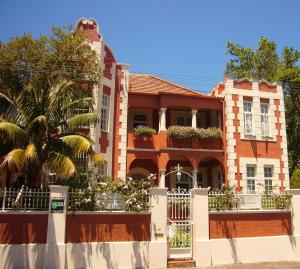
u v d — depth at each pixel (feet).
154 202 43.34
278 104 77.97
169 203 44.80
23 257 38.37
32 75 54.08
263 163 74.02
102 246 40.78
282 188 73.72
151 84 82.53
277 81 82.17
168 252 43.73
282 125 77.10
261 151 74.54
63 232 39.58
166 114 81.61
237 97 75.77
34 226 39.29
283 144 76.18
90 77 57.16
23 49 54.95
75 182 44.73
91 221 41.11
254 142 74.64
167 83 85.10
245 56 105.40
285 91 87.35
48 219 39.58
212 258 44.45
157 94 74.23
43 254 38.83
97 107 62.13
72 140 43.32
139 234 42.32
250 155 73.72
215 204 46.57
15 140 41.88
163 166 71.10
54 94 46.52
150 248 42.09
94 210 41.65
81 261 39.83
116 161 66.49
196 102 75.77
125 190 43.32
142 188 43.91
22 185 42.11
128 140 72.02
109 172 64.44
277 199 49.90
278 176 74.33
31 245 38.70
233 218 46.68
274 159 74.84
